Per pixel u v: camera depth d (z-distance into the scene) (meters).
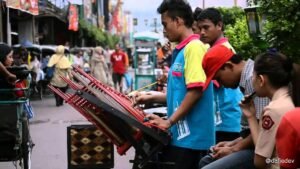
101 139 5.78
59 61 15.83
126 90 21.28
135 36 25.34
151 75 19.03
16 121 6.31
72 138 5.78
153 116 4.00
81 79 4.10
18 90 6.26
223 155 3.90
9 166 8.09
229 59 3.81
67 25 30.23
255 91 3.46
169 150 4.22
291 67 3.32
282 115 3.19
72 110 15.66
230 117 4.94
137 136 3.99
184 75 4.08
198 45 4.05
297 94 3.31
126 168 7.81
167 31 4.23
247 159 3.74
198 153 4.21
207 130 4.15
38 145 9.77
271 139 3.24
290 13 4.35
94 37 38.88
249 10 5.44
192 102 4.00
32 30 23.84
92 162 5.80
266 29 4.48
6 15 19.30
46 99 19.34
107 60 27.38
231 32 6.23
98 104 3.76
